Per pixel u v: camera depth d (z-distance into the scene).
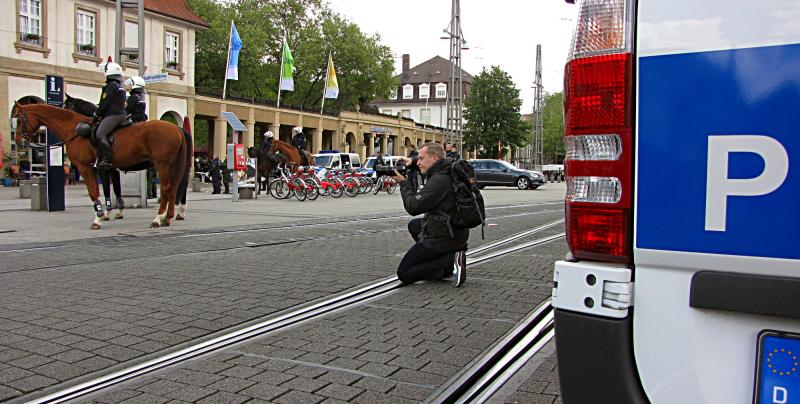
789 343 1.83
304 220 14.44
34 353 4.42
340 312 5.67
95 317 5.39
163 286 6.70
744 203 1.87
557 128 94.44
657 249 2.01
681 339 1.98
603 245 2.12
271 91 63.38
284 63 50.91
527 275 7.57
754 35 1.85
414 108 101.31
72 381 3.88
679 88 1.96
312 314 5.58
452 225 6.73
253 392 3.72
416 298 6.28
